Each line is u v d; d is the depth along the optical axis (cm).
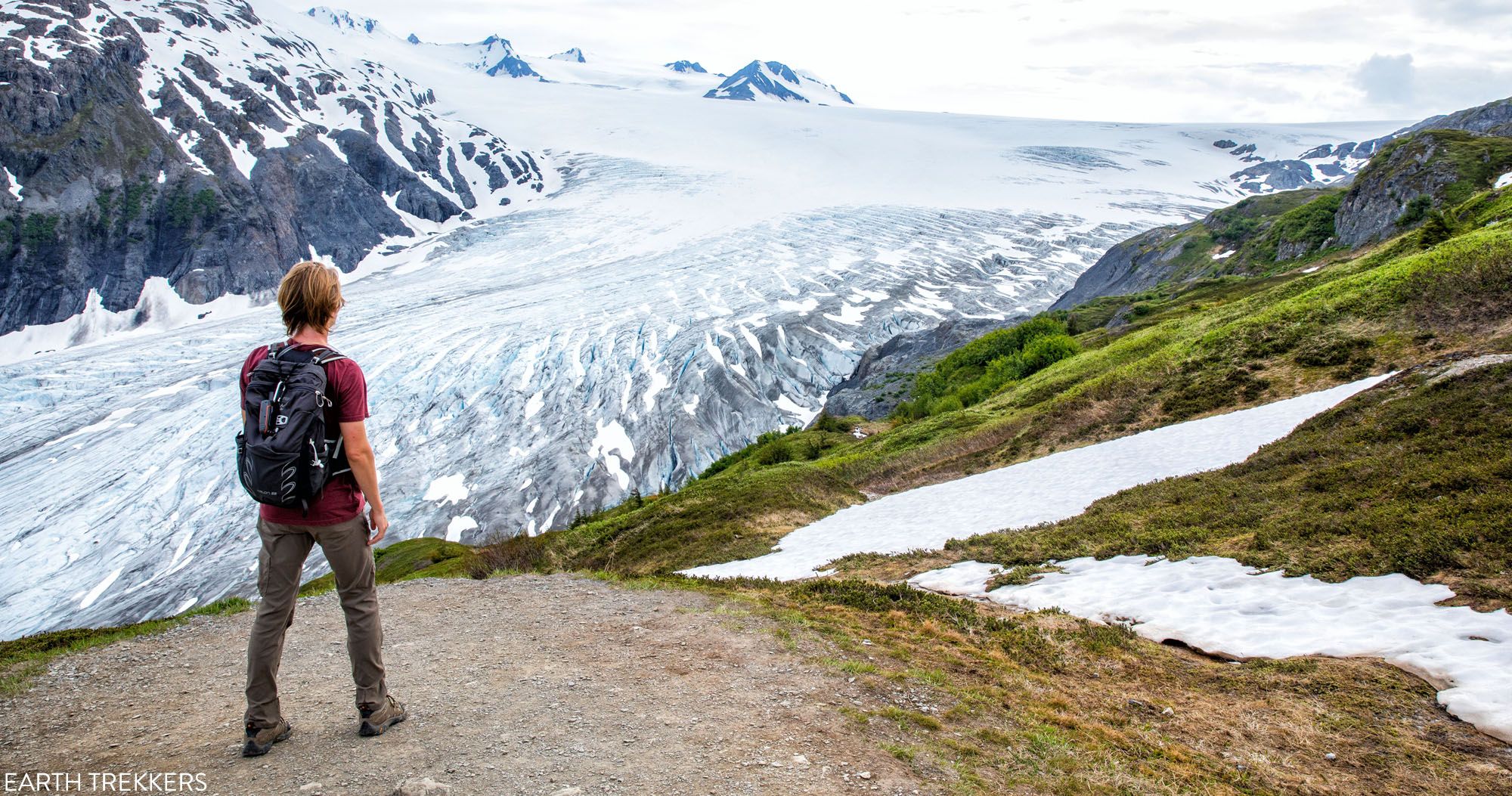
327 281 476
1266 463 1636
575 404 11150
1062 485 2231
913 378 9988
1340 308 2969
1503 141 7050
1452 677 694
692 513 2786
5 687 639
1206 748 629
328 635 816
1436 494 1112
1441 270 2744
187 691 629
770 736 525
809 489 3064
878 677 680
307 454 440
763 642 774
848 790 448
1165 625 930
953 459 3544
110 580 8219
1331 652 791
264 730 479
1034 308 14338
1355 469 1340
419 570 3744
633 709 570
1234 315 4125
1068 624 966
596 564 2480
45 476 9506
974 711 621
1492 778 558
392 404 10962
